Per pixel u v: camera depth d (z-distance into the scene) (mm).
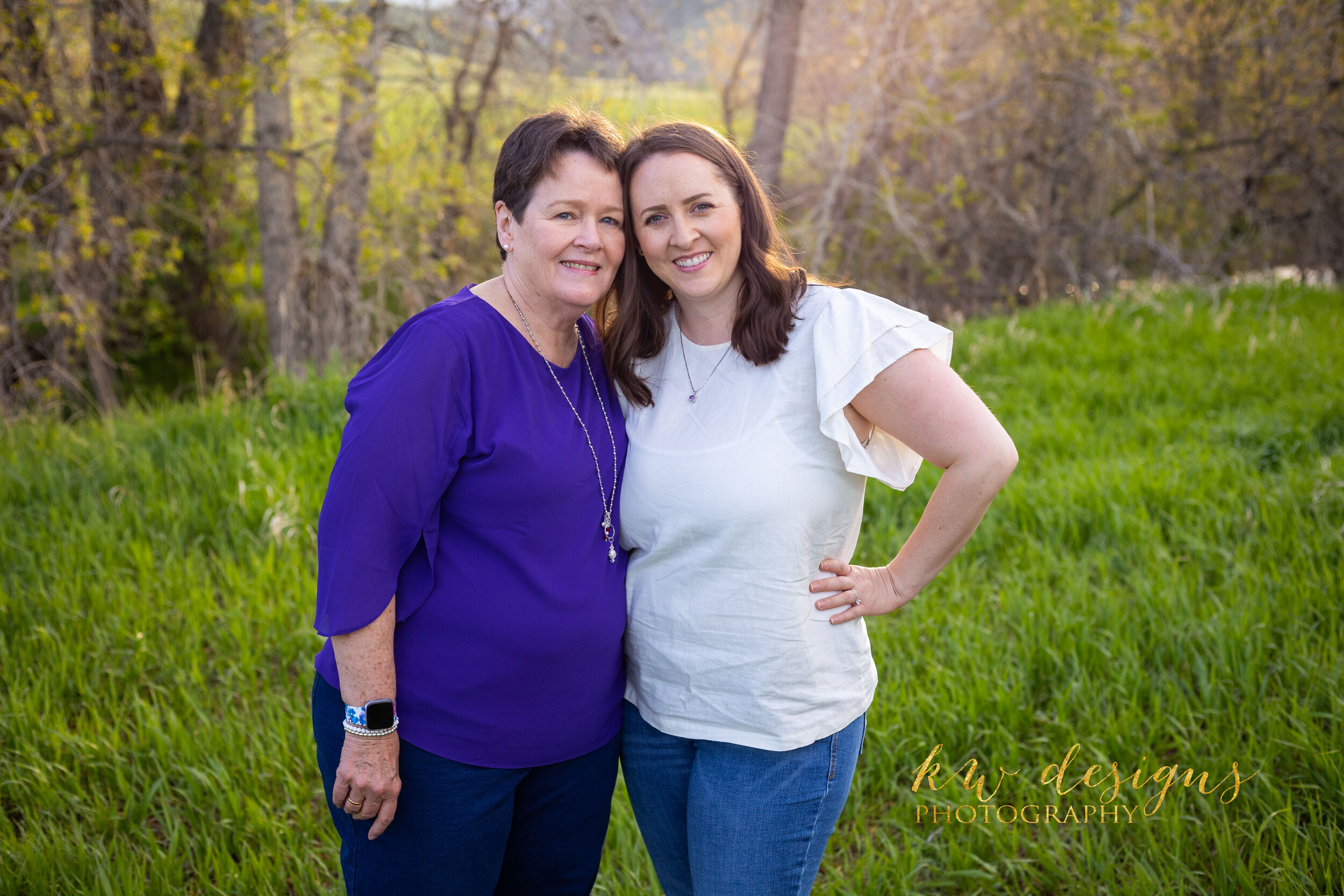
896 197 10414
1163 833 2289
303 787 2605
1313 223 9641
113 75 8109
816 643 1755
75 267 8055
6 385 7672
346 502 1609
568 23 10055
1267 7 9406
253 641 3256
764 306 1745
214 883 2377
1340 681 2676
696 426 1774
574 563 1745
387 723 1666
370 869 1771
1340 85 9344
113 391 9195
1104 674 2939
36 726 2758
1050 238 10305
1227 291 8578
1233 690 2795
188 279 10555
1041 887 2326
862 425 1782
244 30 8602
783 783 1733
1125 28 9094
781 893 1749
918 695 2828
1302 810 2307
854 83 10898
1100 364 6309
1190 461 4344
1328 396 5074
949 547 1757
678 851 1919
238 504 4102
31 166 7008
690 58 12633
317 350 8828
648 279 1872
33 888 2219
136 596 3451
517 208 1759
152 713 2764
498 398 1713
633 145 1767
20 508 4293
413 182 8609
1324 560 3309
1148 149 10086
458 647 1708
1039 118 10406
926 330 1715
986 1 10422
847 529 1806
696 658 1753
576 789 1861
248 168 9617
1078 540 3824
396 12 9070
